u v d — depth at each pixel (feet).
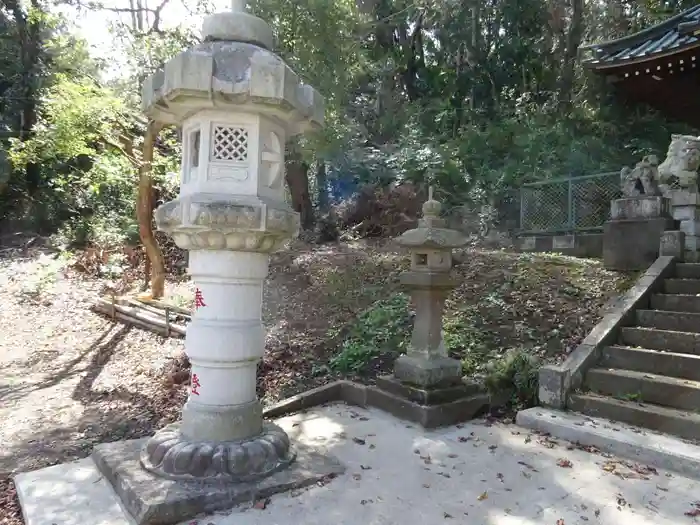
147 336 29.68
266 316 26.76
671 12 46.37
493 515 9.72
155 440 11.28
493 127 48.85
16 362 26.81
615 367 16.63
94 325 33.32
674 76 29.27
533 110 49.88
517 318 21.08
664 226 22.65
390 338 21.08
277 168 11.55
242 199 10.80
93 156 38.52
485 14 56.75
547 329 19.79
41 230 52.19
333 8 32.48
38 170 54.24
